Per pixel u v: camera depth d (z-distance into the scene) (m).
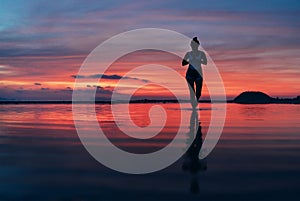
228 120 7.61
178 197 2.34
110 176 2.83
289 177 2.78
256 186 2.55
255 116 8.86
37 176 2.83
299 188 2.51
